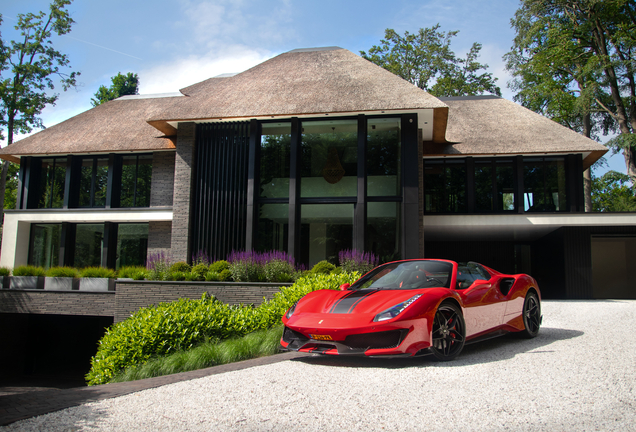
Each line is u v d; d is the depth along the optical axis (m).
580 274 14.77
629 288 16.50
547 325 6.50
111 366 5.34
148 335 5.45
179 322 5.73
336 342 3.85
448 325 4.09
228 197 12.54
